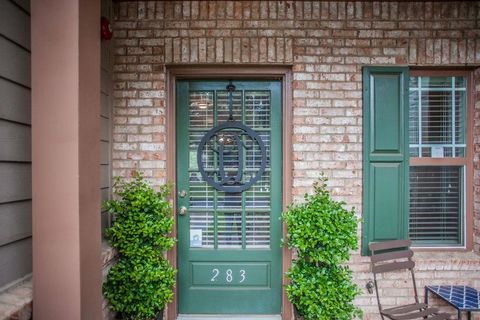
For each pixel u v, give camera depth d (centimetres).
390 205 258
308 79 255
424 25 257
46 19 150
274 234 271
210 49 253
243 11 254
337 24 256
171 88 263
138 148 255
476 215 265
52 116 151
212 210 272
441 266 255
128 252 220
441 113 271
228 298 272
